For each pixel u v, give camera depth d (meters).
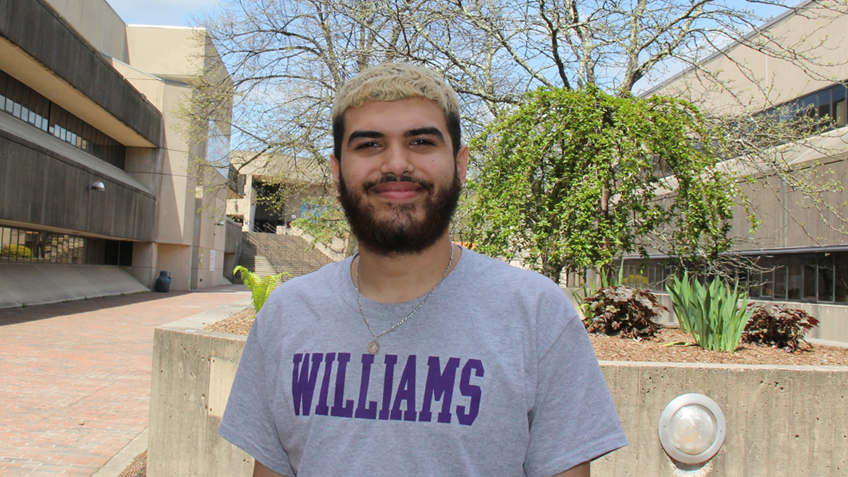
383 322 1.39
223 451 3.83
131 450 4.97
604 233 5.35
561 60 7.95
